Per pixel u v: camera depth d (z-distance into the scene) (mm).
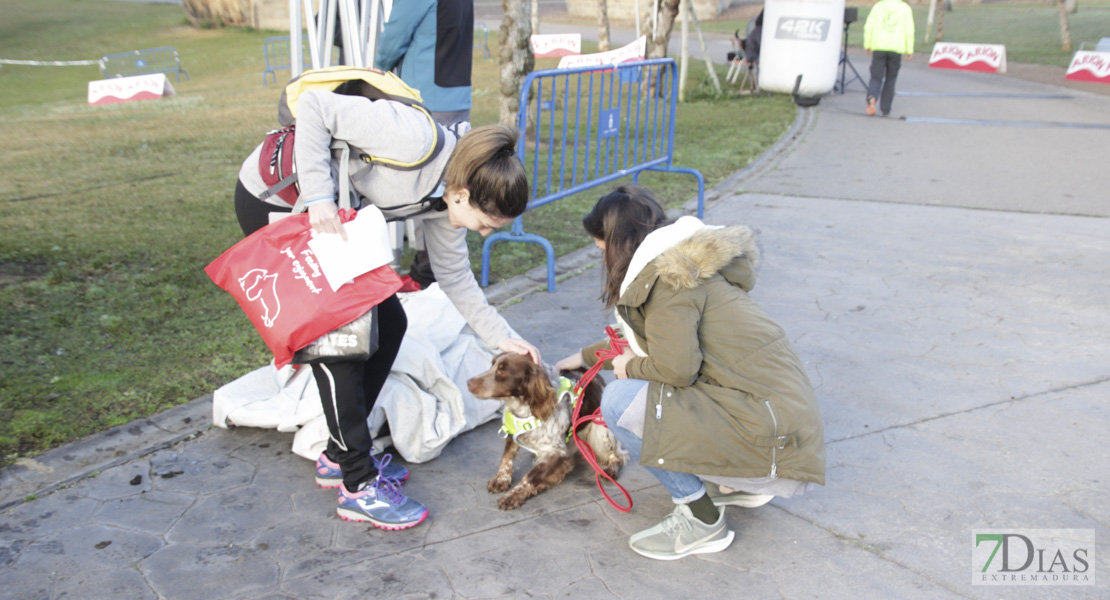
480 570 2631
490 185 2434
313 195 2436
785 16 13195
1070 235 6035
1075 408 3518
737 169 8734
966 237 6102
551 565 2654
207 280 5242
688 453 2430
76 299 4883
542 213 7043
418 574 2613
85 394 3732
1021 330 4371
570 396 3084
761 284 5223
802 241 6125
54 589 2533
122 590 2535
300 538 2805
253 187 2666
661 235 2475
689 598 2480
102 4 38688
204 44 26812
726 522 2828
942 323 4508
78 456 3256
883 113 12336
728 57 16281
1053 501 2889
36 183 8039
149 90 16344
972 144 9773
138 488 3082
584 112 11766
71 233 6195
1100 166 8305
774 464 2426
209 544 2766
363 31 4859
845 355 4133
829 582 2533
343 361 2576
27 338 4316
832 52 13312
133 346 4258
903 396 3691
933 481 3037
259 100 14875
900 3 11773
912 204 7152
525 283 5336
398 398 3230
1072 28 24594
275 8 29297
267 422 3375
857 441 3328
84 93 18703
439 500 3053
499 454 3406
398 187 2568
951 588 2486
